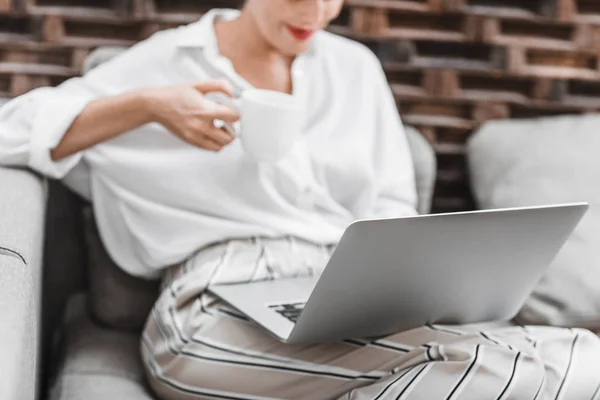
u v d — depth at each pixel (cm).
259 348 144
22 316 102
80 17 210
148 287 178
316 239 170
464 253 135
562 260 194
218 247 165
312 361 142
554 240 144
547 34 234
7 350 93
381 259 128
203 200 167
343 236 122
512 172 213
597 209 205
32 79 212
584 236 199
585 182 209
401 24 227
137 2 211
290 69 182
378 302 135
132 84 175
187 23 215
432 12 226
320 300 129
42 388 197
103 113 159
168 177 166
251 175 167
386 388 128
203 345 147
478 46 232
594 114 233
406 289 135
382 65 226
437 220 127
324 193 175
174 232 167
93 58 191
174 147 168
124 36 216
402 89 230
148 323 160
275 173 169
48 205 189
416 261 131
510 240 137
